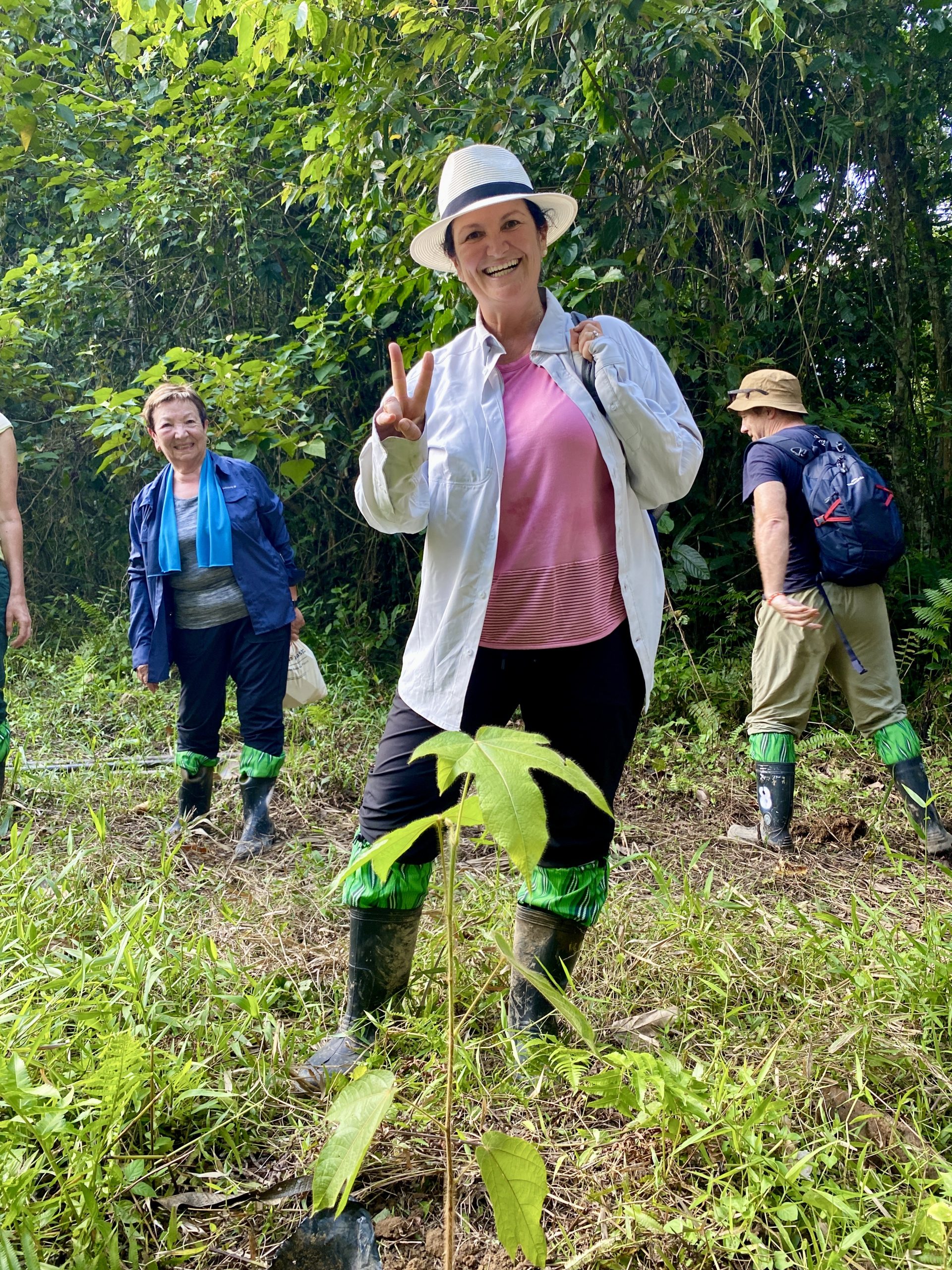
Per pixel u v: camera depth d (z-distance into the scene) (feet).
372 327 18.13
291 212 23.02
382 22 16.66
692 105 18.57
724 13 15.01
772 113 19.75
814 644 12.31
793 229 19.51
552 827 7.26
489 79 15.87
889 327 21.12
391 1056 7.09
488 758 3.14
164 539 12.26
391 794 7.07
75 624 25.82
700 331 19.56
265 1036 7.10
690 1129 5.90
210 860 12.13
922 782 12.23
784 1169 5.42
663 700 18.08
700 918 8.97
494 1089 6.61
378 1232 5.56
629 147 16.83
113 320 24.39
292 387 21.44
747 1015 7.63
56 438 26.22
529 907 7.39
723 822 13.85
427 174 15.37
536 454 7.02
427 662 7.06
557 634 7.07
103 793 14.24
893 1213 5.49
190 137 21.84
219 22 23.31
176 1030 7.28
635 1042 7.20
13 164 22.40
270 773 12.68
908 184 20.83
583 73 15.24
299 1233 5.31
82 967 7.07
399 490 6.60
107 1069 5.71
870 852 12.16
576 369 7.13
